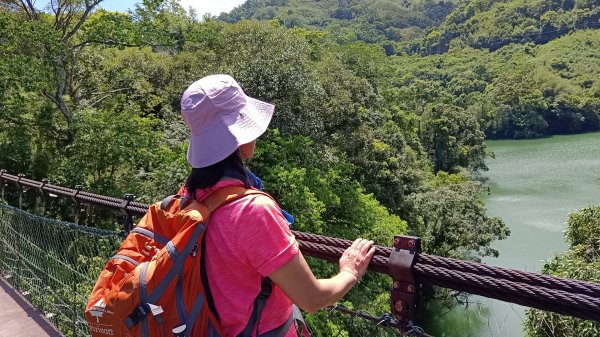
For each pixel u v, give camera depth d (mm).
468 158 41000
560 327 4348
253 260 1151
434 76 90688
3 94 12258
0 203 4258
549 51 93625
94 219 9672
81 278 2916
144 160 13844
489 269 1217
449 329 15742
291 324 1300
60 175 12930
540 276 1147
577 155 50781
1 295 3695
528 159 50594
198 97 1233
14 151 12922
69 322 3072
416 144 31812
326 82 17750
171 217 1235
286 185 12164
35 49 13383
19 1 15180
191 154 1257
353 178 19266
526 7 111125
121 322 1161
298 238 1631
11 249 3949
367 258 1425
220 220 1167
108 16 15148
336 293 1266
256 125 1271
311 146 15195
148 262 1183
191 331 1164
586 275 8414
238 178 1229
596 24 100750
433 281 1301
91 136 13289
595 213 10695
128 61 21141
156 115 19141
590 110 66750
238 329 1190
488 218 23078
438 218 22141
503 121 66500
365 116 18469
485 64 90562
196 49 21922
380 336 2201
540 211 31172
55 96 14281
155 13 15672
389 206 20250
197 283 1167
